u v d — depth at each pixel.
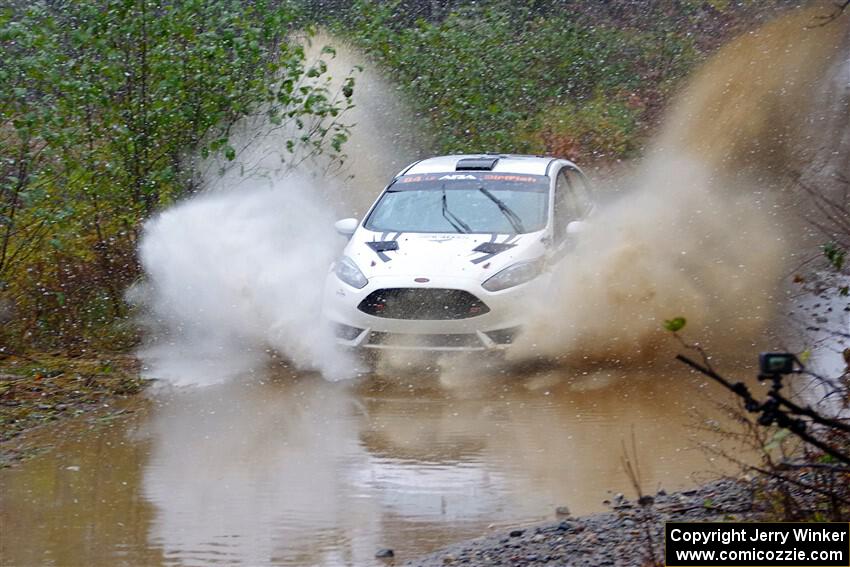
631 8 81.31
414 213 35.41
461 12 65.56
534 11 76.38
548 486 21.88
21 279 36.41
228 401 29.28
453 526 19.78
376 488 21.97
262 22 44.28
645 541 17.83
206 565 18.06
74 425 27.00
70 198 37.94
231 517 20.36
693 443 24.44
